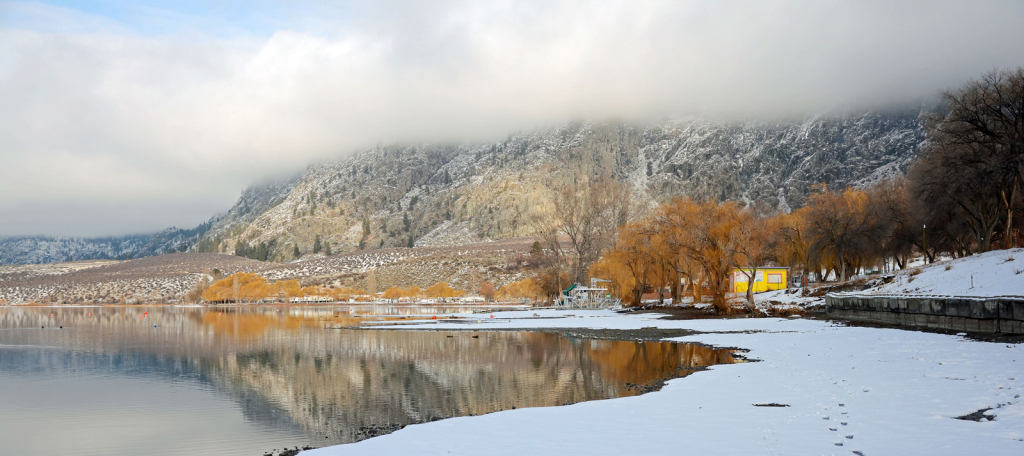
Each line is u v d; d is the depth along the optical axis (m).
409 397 25.19
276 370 34.19
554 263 115.19
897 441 13.77
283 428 20.86
